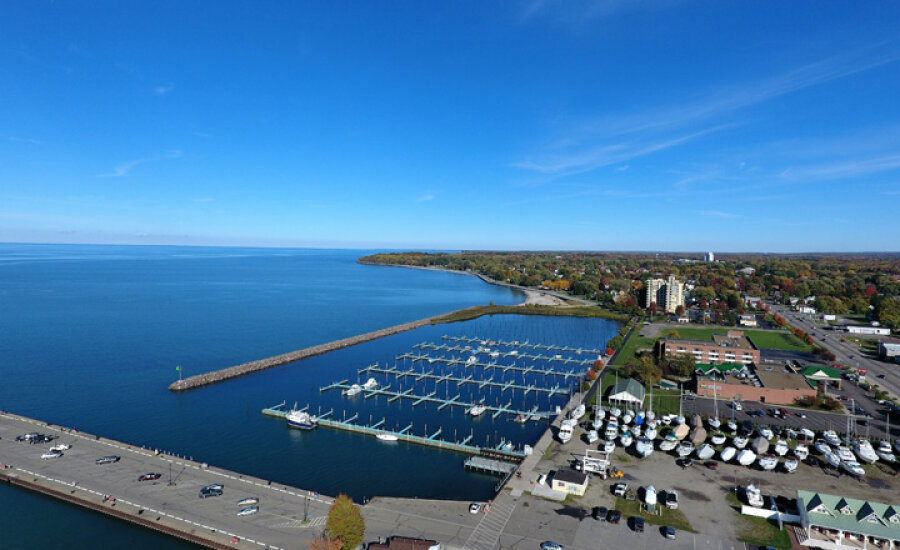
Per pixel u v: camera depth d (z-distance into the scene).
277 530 102.25
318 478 135.62
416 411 193.88
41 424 157.75
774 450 139.88
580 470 128.62
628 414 165.75
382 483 132.88
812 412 172.50
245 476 126.62
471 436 165.50
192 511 109.25
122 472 127.00
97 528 106.94
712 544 95.88
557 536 99.25
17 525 107.56
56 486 119.00
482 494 126.94
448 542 97.88
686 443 144.88
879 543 95.31
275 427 174.00
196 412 187.38
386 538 99.19
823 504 101.19
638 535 99.19
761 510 106.25
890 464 133.50
